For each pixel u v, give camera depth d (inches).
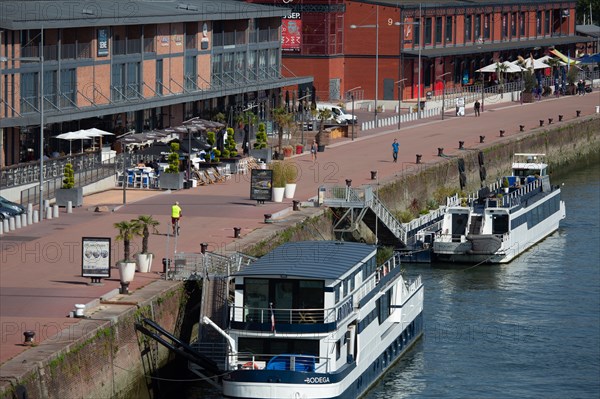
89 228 6781.5
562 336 6299.2
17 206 7003.0
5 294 5369.1
